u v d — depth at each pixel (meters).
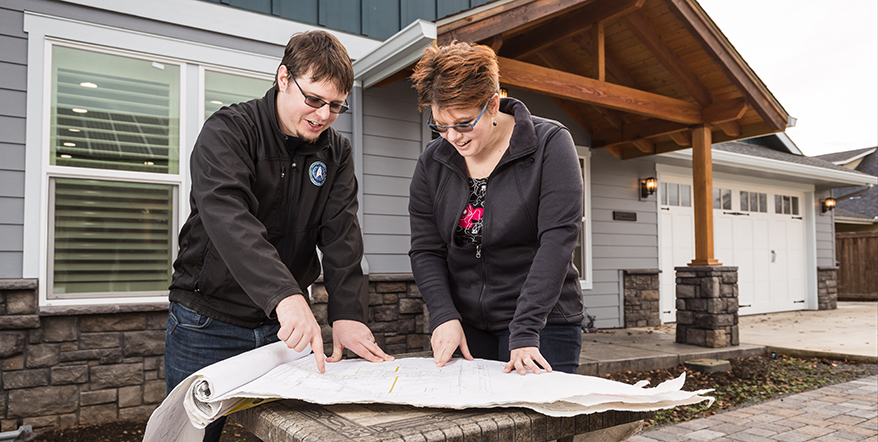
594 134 7.79
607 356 5.32
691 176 9.15
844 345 6.38
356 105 4.87
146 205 4.04
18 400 3.46
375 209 4.99
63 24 3.76
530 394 0.90
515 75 4.91
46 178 3.68
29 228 3.61
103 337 3.71
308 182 1.58
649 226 8.53
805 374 5.28
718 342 5.98
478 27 4.38
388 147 5.09
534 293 1.30
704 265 6.22
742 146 11.33
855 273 14.20
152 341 3.85
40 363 3.53
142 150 4.03
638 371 5.19
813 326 8.37
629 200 8.33
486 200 1.52
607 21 5.89
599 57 5.53
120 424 3.64
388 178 5.08
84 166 3.83
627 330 7.67
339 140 1.68
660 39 6.00
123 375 3.75
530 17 4.64
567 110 7.63
